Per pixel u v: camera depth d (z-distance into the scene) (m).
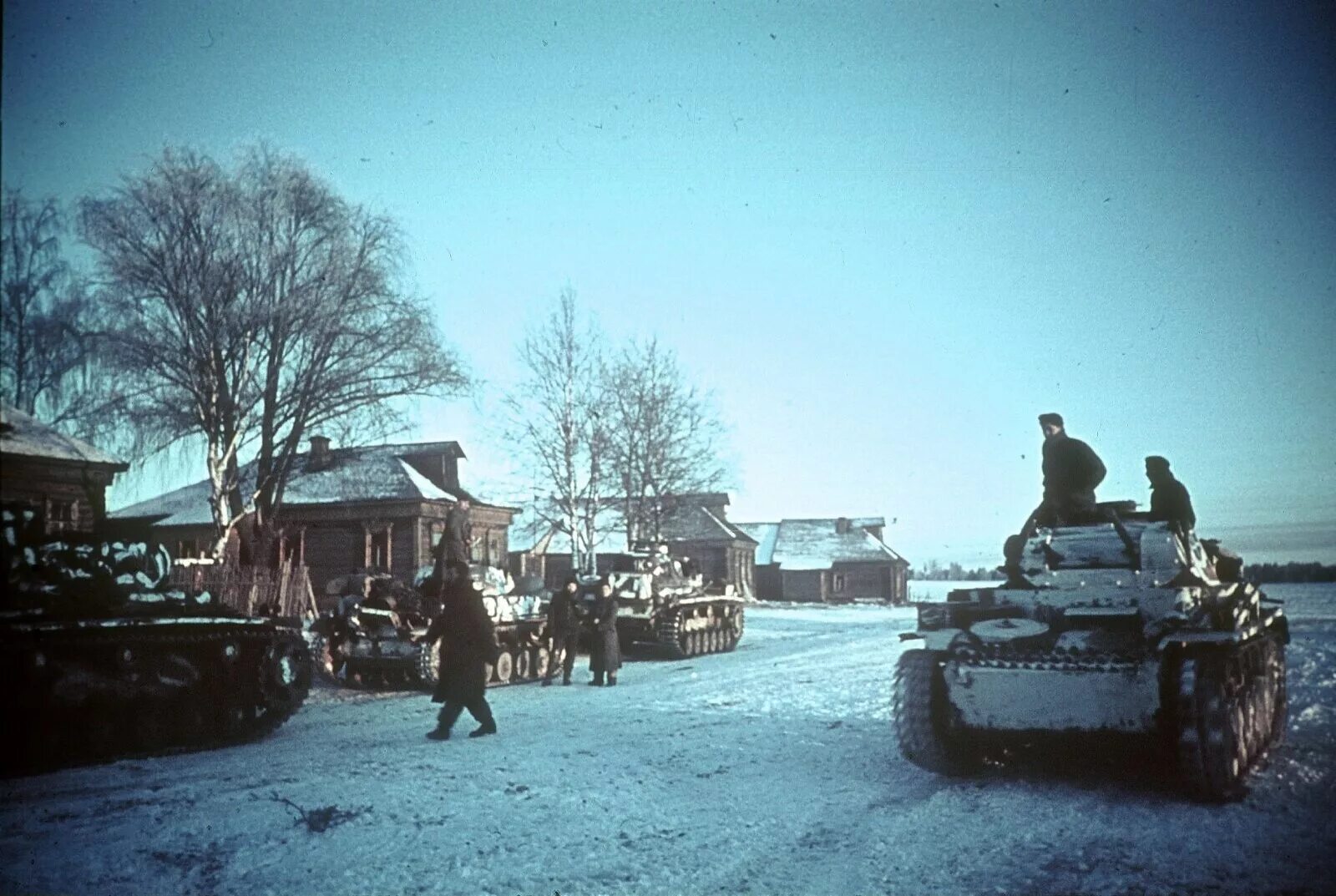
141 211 24.59
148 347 24.22
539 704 14.64
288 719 12.70
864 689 15.80
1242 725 8.73
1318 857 6.63
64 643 9.82
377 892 6.18
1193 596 8.91
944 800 8.31
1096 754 10.02
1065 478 10.07
